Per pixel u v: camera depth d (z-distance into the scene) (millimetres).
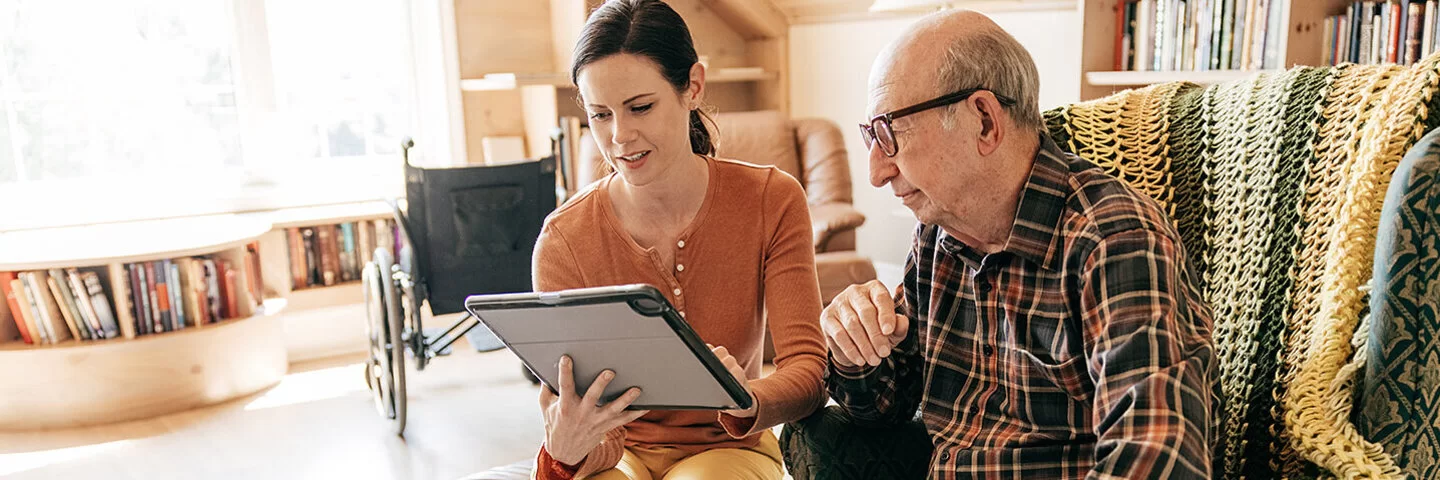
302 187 4301
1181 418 933
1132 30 2990
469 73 4418
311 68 4355
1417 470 1078
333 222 4000
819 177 3850
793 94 4836
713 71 4465
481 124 4516
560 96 4492
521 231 3145
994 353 1202
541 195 3158
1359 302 1168
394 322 2982
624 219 1535
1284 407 1159
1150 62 2930
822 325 1281
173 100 4152
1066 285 1090
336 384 3611
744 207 1521
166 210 4066
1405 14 2389
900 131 1088
